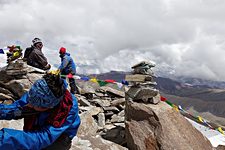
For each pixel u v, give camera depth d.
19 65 3.51
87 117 2.61
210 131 3.60
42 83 1.23
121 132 2.53
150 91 2.41
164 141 2.12
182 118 2.41
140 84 2.41
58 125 1.33
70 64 4.04
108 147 1.97
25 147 1.20
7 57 3.89
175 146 2.11
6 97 3.25
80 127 2.44
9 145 1.16
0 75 3.59
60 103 1.34
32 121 1.31
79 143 1.89
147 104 2.41
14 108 1.31
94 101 3.88
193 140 2.27
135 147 2.17
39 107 1.26
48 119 1.32
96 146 1.92
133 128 2.25
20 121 2.09
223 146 2.85
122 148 2.07
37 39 3.90
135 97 2.39
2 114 1.30
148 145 2.15
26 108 1.30
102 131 2.69
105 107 3.62
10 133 1.20
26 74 3.48
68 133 1.49
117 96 4.57
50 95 1.23
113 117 3.30
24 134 1.22
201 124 3.78
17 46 3.89
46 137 1.27
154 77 2.54
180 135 2.22
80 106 3.52
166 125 2.21
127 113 2.40
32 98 1.24
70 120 1.39
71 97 1.42
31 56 3.83
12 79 3.51
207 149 2.32
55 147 1.49
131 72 2.57
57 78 1.25
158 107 2.36
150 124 2.24
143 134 2.20
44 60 3.87
